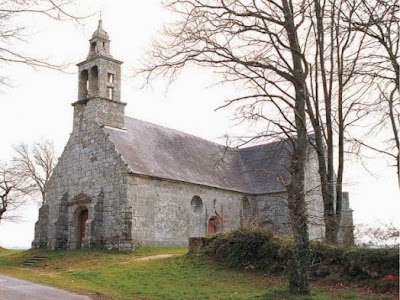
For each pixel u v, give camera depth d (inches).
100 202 1237.7
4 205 1530.5
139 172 1210.6
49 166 2033.7
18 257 1275.8
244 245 807.7
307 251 594.9
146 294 634.2
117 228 1187.3
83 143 1338.6
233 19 593.9
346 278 662.5
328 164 797.2
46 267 1056.2
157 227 1235.2
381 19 594.6
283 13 621.3
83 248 1218.6
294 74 614.9
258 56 616.4
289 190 604.1
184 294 630.5
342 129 806.5
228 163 1651.1
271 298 570.6
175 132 1576.0
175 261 880.9
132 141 1337.4
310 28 697.6
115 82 1369.3
